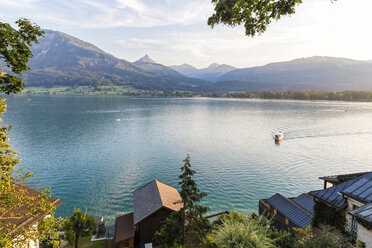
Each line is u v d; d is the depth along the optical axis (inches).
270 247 662.5
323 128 5236.2
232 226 633.6
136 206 1489.9
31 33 345.7
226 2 336.8
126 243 1330.0
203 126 5654.5
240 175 2541.8
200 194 884.0
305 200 1455.5
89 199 2026.3
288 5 321.4
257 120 6555.1
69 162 2925.7
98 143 3885.3
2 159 476.1
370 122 5925.2
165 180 2425.0
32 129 4926.2
